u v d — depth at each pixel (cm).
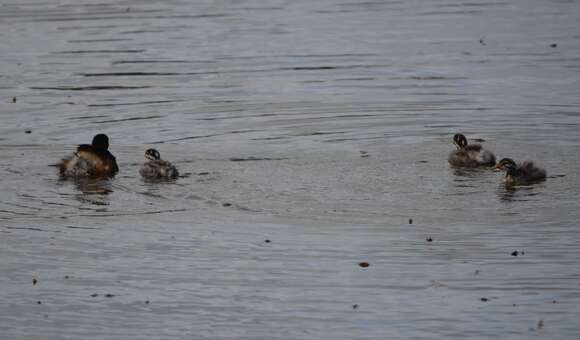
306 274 1430
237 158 1956
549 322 1276
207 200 1714
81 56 2936
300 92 2495
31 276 1443
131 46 3066
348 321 1295
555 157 1934
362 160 1933
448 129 2158
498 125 2181
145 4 3853
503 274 1413
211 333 1273
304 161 1931
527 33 3181
